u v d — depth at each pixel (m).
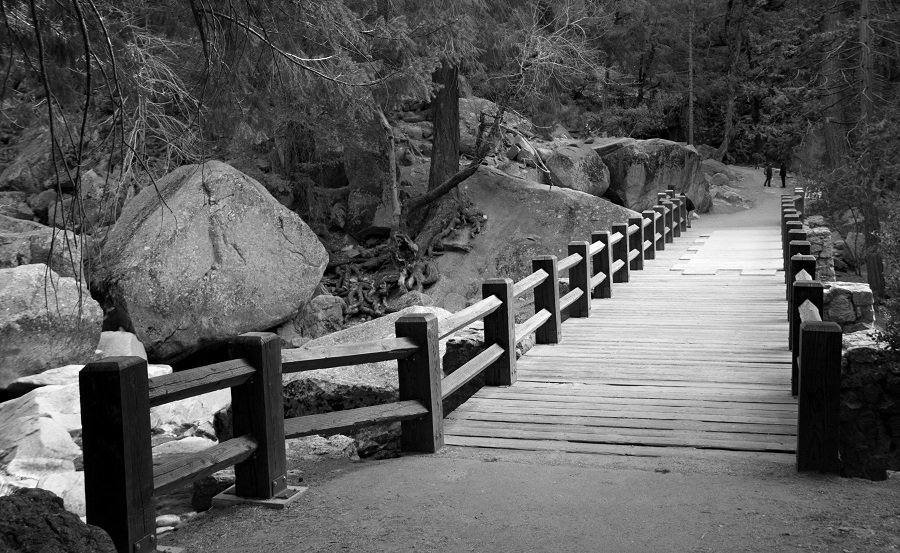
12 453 7.80
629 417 6.80
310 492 5.12
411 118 34.53
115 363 3.88
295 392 8.95
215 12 6.78
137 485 3.94
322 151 26.55
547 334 10.12
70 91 7.05
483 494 4.99
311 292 19.67
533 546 4.13
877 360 5.55
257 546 4.26
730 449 5.93
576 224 26.14
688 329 10.74
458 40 18.55
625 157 32.31
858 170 28.30
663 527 4.34
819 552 3.90
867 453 5.52
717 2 52.19
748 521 4.38
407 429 6.09
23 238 16.11
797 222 14.70
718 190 40.34
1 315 12.83
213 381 4.51
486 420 6.89
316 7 8.93
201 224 17.91
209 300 17.59
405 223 26.42
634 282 15.55
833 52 31.31
